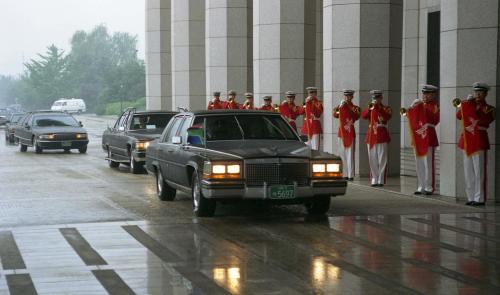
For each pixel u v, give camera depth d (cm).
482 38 2253
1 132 8269
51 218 1966
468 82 2281
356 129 3059
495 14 2234
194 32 6469
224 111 2144
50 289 1227
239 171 1838
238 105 4262
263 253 1498
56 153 4688
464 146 2194
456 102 2136
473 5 2259
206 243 1608
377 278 1285
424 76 4306
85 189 2653
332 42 3134
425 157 2427
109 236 1697
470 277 1293
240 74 5112
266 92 4069
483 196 2186
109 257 1471
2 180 2980
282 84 4031
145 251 1527
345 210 2088
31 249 1555
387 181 2884
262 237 1675
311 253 1495
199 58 6481
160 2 7350
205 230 1770
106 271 1352
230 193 1833
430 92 2433
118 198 2389
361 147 3064
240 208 2134
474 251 1514
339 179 1880
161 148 2277
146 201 2309
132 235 1708
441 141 2384
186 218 1955
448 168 2358
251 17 5147
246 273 1328
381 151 2698
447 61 2342
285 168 1852
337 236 1683
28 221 1917
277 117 2148
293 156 1859
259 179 1844
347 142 2922
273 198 1841
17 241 1644
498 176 2238
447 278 1285
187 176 2025
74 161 4009
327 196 1905
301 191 1856
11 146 5525
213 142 2038
